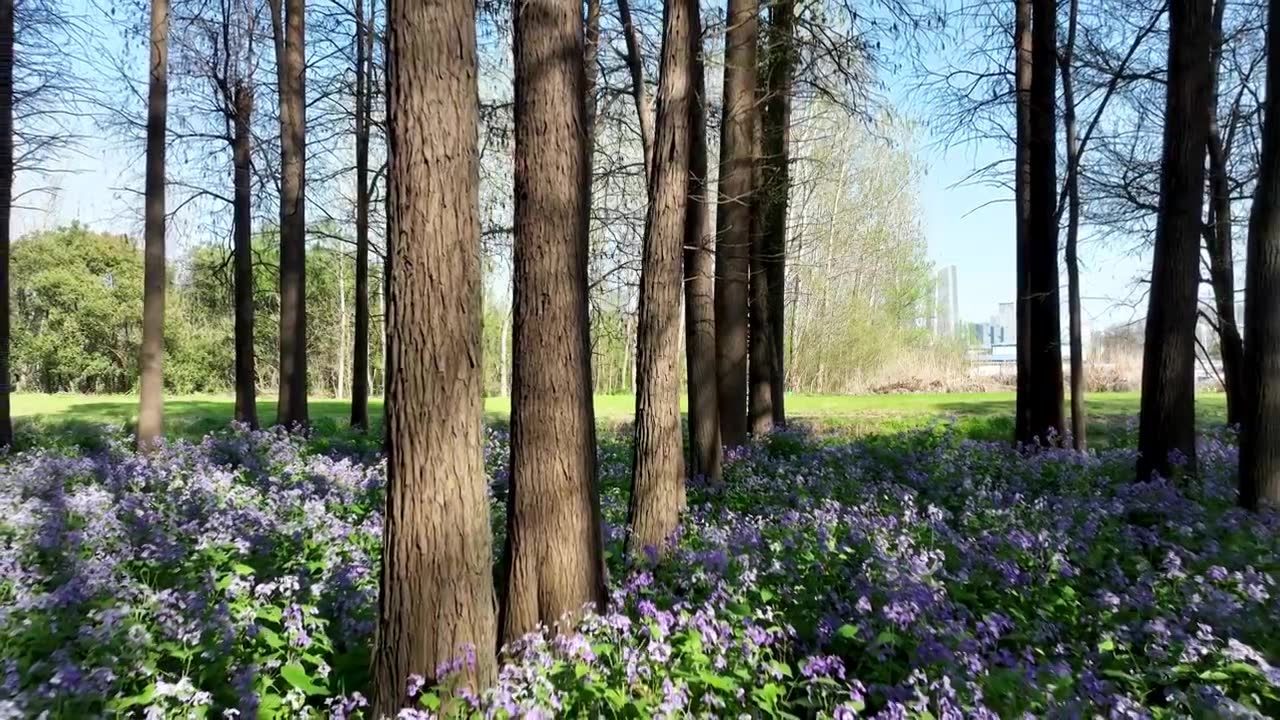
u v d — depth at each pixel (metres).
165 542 6.28
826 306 33.69
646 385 6.93
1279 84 7.23
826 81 12.50
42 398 27.44
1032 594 5.40
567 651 4.02
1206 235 15.13
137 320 39.25
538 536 4.99
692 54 7.19
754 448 12.30
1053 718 3.48
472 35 4.00
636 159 14.40
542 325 5.04
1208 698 3.66
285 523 7.26
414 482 3.99
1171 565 5.46
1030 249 12.73
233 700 4.01
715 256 12.18
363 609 5.20
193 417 19.08
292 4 15.97
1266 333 7.31
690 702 3.81
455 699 3.71
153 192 12.97
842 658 4.61
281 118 16.19
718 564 5.58
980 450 12.21
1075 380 12.55
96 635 4.09
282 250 16.17
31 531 6.48
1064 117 12.85
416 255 3.93
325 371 45.94
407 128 3.88
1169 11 9.20
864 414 19.23
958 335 39.69
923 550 5.92
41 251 38.16
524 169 5.16
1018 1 13.59
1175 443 9.20
